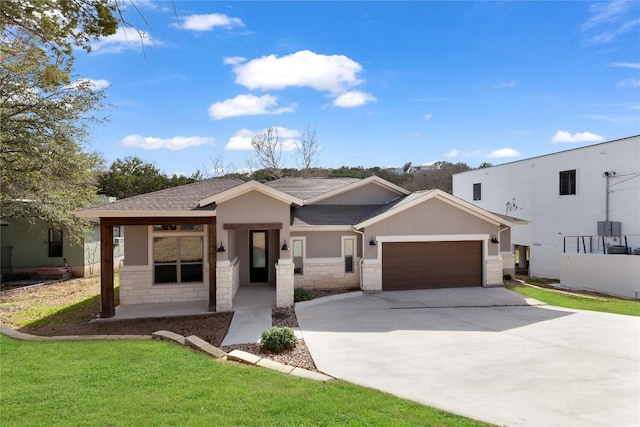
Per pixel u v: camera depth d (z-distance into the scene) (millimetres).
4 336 10031
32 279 22016
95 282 21094
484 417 5633
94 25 5836
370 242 16188
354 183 19438
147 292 14617
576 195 21828
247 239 17578
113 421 5070
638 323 11461
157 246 14797
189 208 13234
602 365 7887
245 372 7156
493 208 28938
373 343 9500
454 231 16891
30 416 5215
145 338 9648
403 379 7152
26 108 17125
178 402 5691
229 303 13383
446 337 10000
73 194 20375
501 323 11477
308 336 10172
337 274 17000
